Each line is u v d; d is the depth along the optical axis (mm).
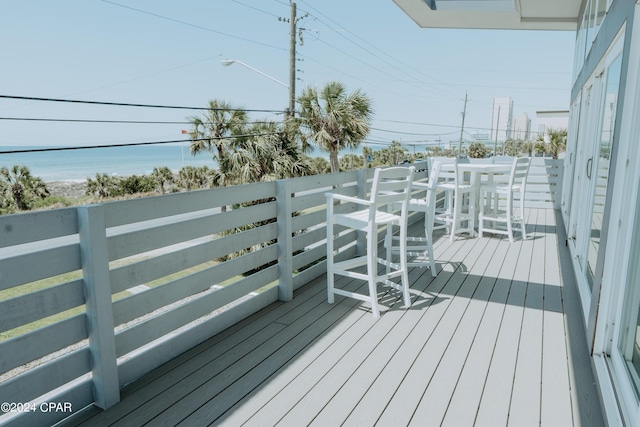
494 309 2887
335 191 3797
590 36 3975
